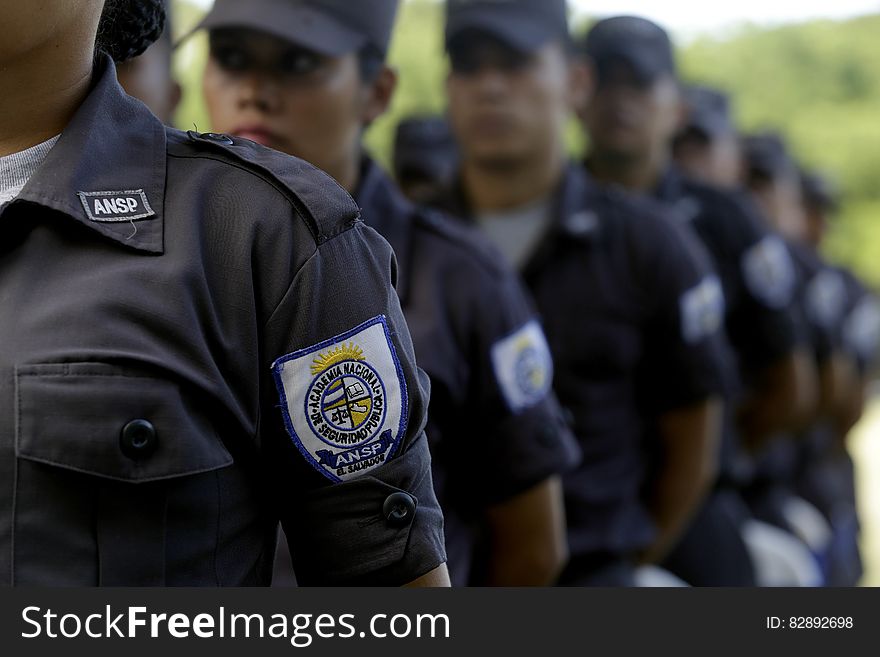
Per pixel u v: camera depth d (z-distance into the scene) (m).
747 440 4.35
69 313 1.09
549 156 2.93
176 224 1.15
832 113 15.47
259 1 2.10
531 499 2.29
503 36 2.86
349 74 2.16
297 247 1.18
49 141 1.18
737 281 4.14
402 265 2.19
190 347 1.11
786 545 4.56
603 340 2.92
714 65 15.44
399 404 1.21
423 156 4.09
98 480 1.08
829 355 6.24
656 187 3.91
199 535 1.13
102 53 1.23
